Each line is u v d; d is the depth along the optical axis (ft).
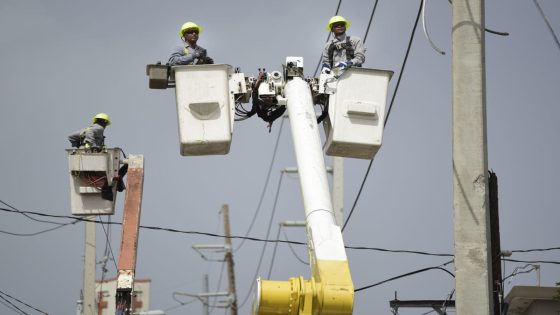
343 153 62.44
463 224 53.93
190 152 60.13
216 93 59.57
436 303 87.92
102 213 83.82
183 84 59.47
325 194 50.83
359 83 61.31
